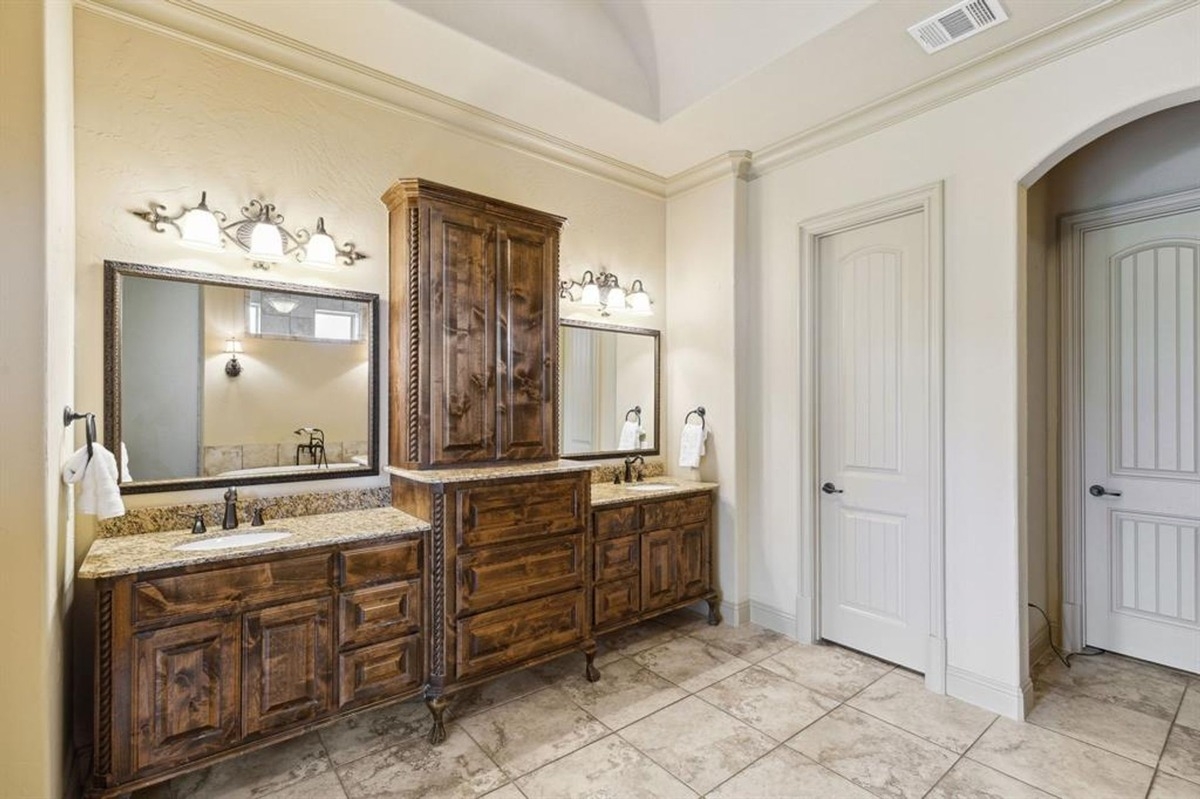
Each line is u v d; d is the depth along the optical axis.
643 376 3.83
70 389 1.89
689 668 2.92
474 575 2.42
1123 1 2.10
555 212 3.41
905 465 2.90
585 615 2.79
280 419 2.48
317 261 2.47
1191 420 2.77
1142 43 2.13
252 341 2.42
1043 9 2.17
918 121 2.79
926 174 2.75
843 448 3.18
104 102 2.11
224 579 1.91
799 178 3.31
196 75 2.29
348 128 2.66
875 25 2.27
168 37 2.23
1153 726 2.35
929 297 2.74
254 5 2.21
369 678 2.20
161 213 2.21
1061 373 3.15
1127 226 2.95
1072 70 2.30
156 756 1.79
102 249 2.10
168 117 2.23
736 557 3.49
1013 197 2.47
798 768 2.09
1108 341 3.01
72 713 1.95
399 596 2.28
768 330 3.47
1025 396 2.50
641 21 2.88
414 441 2.50
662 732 2.33
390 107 2.78
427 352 2.52
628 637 3.32
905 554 2.89
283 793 1.96
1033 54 2.38
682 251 3.86
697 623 3.55
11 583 1.47
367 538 2.19
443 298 2.57
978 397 2.57
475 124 3.02
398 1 2.21
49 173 1.51
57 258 1.64
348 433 2.64
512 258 2.79
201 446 2.30
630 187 3.78
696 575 3.45
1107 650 3.03
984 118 2.55
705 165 3.62
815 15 2.33
